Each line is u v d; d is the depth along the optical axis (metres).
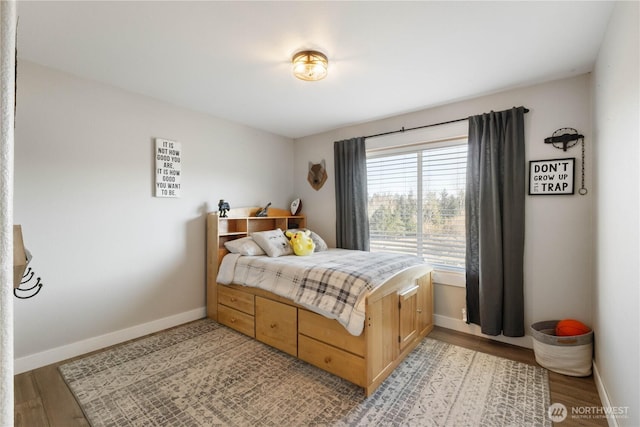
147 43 1.96
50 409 1.81
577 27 1.78
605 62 1.84
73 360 2.36
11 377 0.37
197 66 2.27
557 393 1.96
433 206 3.20
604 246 1.90
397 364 2.29
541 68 2.27
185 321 3.15
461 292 2.96
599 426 1.68
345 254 3.19
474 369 2.25
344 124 3.74
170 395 1.94
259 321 2.70
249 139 3.80
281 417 1.75
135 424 1.69
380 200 3.61
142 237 2.83
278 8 1.62
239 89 2.69
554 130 2.46
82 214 2.46
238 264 2.94
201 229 3.29
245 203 3.75
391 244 3.51
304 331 2.31
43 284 2.28
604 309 1.89
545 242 2.50
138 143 2.80
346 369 2.04
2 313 0.36
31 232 2.23
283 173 4.28
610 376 1.73
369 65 2.24
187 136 3.16
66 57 2.14
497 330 2.62
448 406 1.84
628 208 1.44
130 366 2.28
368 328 1.94
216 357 2.42
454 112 2.97
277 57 2.14
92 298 2.52
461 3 1.58
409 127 3.29
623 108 1.50
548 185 2.47
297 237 3.21
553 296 2.48
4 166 0.37
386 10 1.64
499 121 2.66
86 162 2.48
